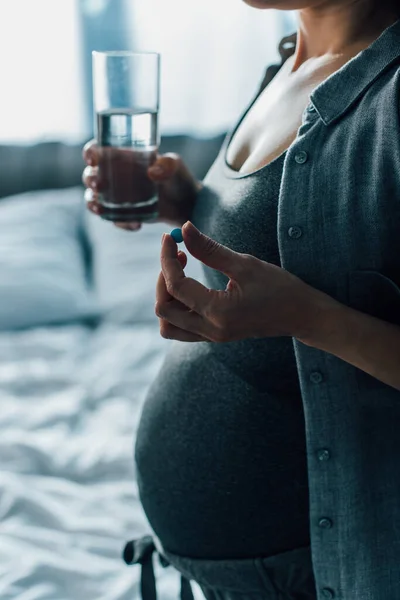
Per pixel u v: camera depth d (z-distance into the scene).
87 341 2.60
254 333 0.87
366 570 0.95
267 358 1.01
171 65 3.25
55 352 2.51
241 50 3.25
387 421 0.93
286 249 0.93
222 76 3.27
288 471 1.02
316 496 0.97
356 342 0.87
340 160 0.90
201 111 3.30
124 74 1.21
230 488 1.05
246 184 1.01
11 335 2.64
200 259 0.85
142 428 1.18
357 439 0.94
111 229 3.16
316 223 0.91
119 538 1.75
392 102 0.86
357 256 0.90
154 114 1.24
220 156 1.18
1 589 1.58
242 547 1.06
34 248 2.97
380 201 0.87
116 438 2.06
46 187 3.40
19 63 3.24
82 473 1.96
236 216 1.01
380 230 0.88
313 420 0.96
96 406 2.23
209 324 0.87
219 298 0.85
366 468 0.94
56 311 2.76
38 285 2.79
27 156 3.34
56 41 3.22
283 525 1.04
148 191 1.26
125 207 1.25
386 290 0.90
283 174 0.93
